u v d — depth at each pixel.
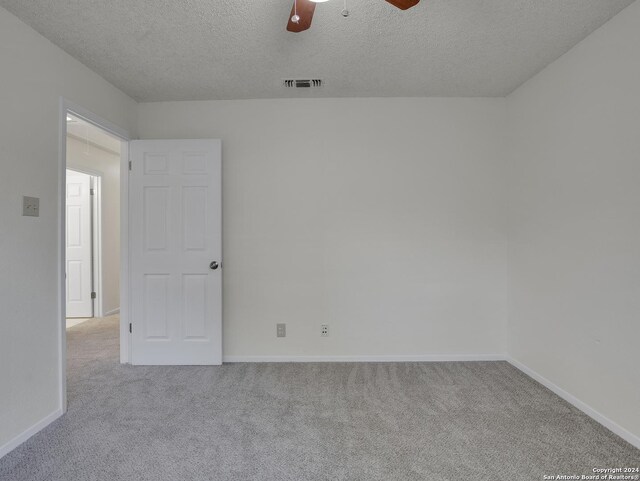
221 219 2.99
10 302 1.84
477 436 1.92
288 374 2.77
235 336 3.05
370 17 1.94
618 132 1.93
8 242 1.83
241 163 3.05
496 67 2.53
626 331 1.89
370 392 2.45
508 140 3.01
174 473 1.64
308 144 3.05
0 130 1.79
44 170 2.07
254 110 3.05
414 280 3.05
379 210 3.04
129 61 2.39
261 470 1.66
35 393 1.98
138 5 1.83
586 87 2.15
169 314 2.96
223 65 2.47
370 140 3.05
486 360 3.06
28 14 1.88
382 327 3.05
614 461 1.71
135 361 2.96
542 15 1.93
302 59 2.39
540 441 1.88
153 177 2.95
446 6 1.85
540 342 2.61
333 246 3.05
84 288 4.70
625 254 1.89
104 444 1.86
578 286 2.23
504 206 3.06
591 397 2.13
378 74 2.62
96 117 2.54
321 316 3.05
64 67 2.24
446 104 3.05
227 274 3.05
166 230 2.95
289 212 3.05
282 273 3.05
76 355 3.21
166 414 2.16
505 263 3.06
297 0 1.52
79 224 4.71
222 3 1.83
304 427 2.02
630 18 1.85
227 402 2.31
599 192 2.06
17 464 1.70
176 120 3.07
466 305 3.05
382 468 1.67
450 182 3.05
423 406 2.25
